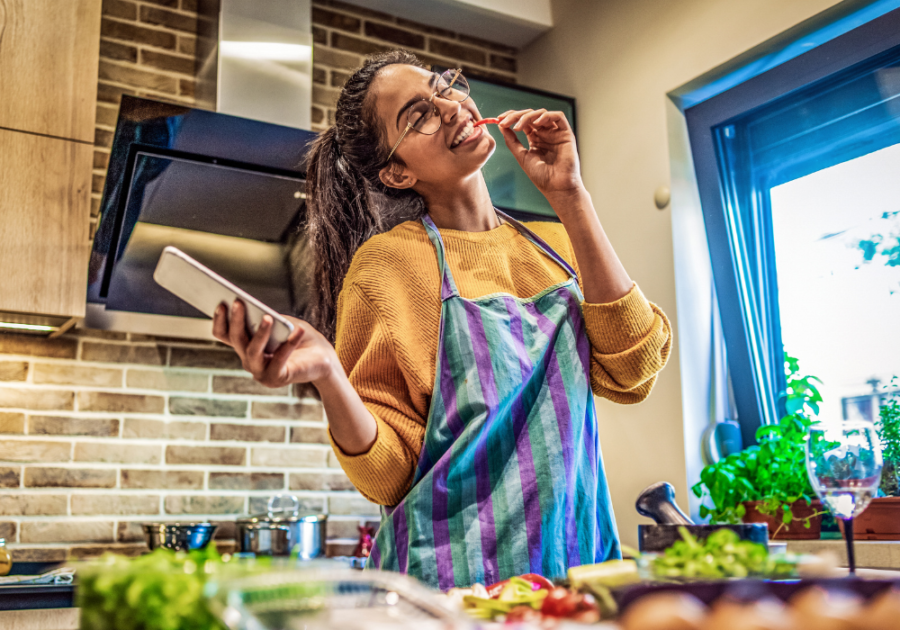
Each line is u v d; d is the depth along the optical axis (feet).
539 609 1.76
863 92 7.02
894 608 1.44
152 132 6.35
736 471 6.74
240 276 7.60
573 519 3.12
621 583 1.82
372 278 3.44
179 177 6.68
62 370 7.84
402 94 3.65
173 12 8.84
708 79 8.06
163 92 8.59
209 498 8.19
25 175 6.91
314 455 8.75
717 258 8.14
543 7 10.16
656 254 8.27
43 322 7.22
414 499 2.96
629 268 8.57
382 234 3.66
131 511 7.86
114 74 8.43
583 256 3.37
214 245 7.38
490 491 3.05
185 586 1.47
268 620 1.43
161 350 8.27
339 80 9.49
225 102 7.77
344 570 1.61
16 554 7.38
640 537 2.27
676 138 8.36
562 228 3.94
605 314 3.34
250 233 7.36
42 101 7.10
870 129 6.98
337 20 9.62
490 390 3.12
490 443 3.11
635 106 8.75
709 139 8.19
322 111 9.32
